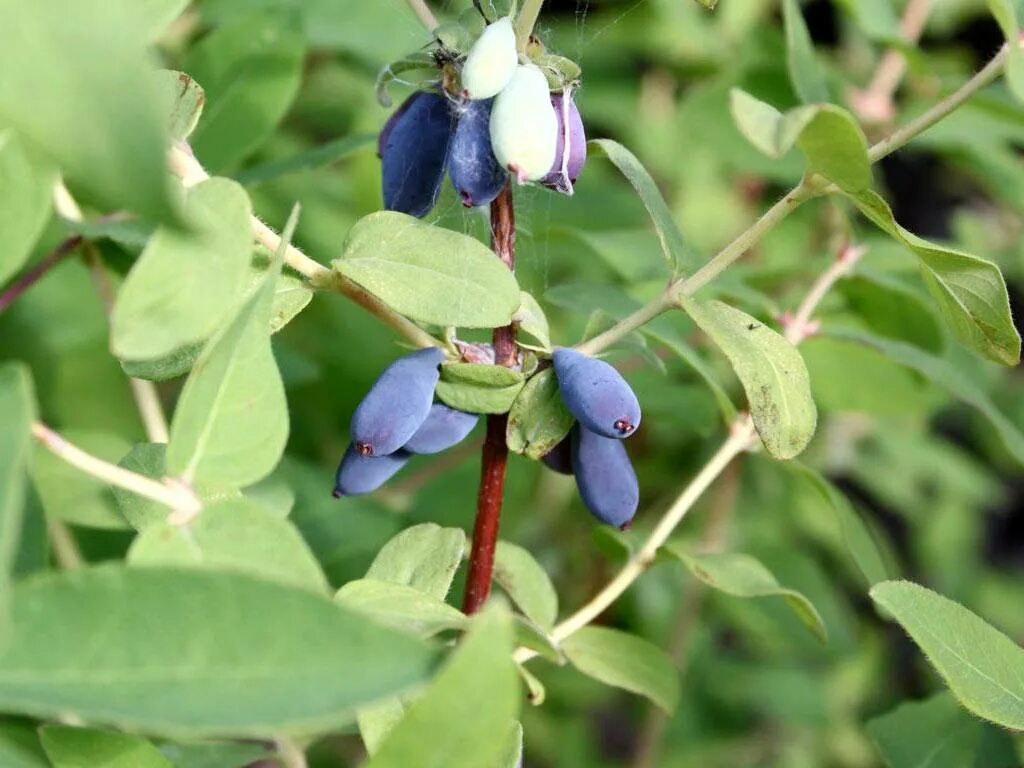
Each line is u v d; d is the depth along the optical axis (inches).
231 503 12.9
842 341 19.8
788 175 23.6
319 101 26.9
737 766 27.6
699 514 26.5
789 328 19.4
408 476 21.6
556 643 16.8
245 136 19.4
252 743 15.2
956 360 23.9
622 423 14.5
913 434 29.5
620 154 15.5
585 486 15.2
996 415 19.4
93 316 21.7
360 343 22.8
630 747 29.1
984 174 24.2
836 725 28.5
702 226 27.3
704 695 27.6
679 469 26.4
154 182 11.2
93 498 16.1
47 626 11.9
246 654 11.9
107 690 11.8
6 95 11.3
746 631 25.4
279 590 12.0
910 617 14.4
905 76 26.4
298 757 15.1
